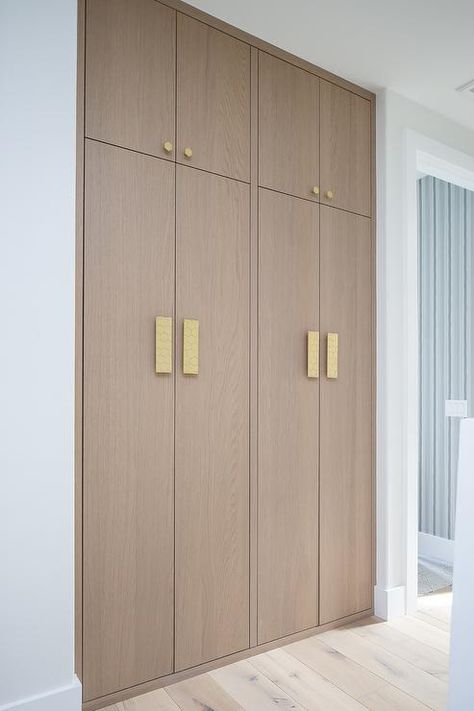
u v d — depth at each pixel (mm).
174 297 1933
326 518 2357
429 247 3689
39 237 1575
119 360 1805
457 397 3451
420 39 2174
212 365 2021
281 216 2242
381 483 2516
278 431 2207
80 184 1741
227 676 1952
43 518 1562
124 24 1845
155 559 1868
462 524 1077
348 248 2480
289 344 2252
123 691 1793
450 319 3527
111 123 1812
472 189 3137
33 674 1536
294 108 2299
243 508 2092
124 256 1824
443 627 2387
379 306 2559
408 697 1830
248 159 2146
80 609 1714
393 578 2512
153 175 1896
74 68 1650
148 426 1862
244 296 2117
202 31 2027
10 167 1535
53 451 1583
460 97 2641
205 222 2018
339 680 1934
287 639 2207
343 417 2438
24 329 1545
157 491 1878
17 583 1518
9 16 1545
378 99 2590
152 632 1858
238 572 2072
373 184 2594
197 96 2012
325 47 2238
